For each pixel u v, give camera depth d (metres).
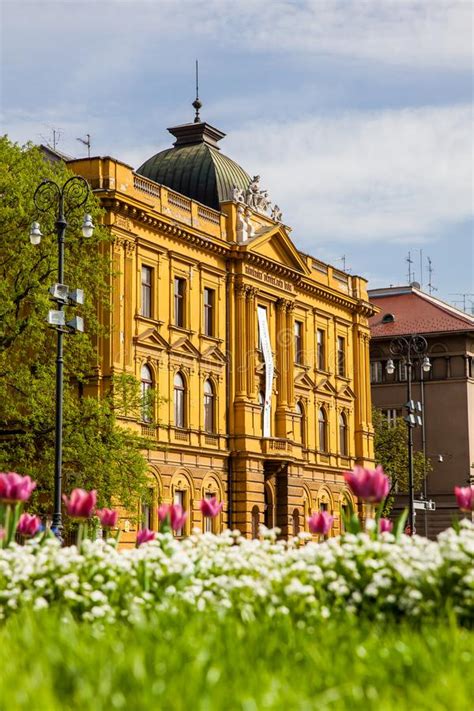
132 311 55.53
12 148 47.03
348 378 80.62
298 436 70.81
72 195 46.03
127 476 45.06
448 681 9.03
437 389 98.38
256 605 13.35
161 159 70.19
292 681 9.26
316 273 77.00
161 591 14.66
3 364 44.25
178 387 60.03
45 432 44.31
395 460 89.19
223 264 65.12
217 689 8.73
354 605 13.56
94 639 11.18
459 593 13.16
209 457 61.91
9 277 44.72
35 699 8.35
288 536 67.44
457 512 95.94
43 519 45.09
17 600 14.71
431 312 101.19
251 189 68.81
